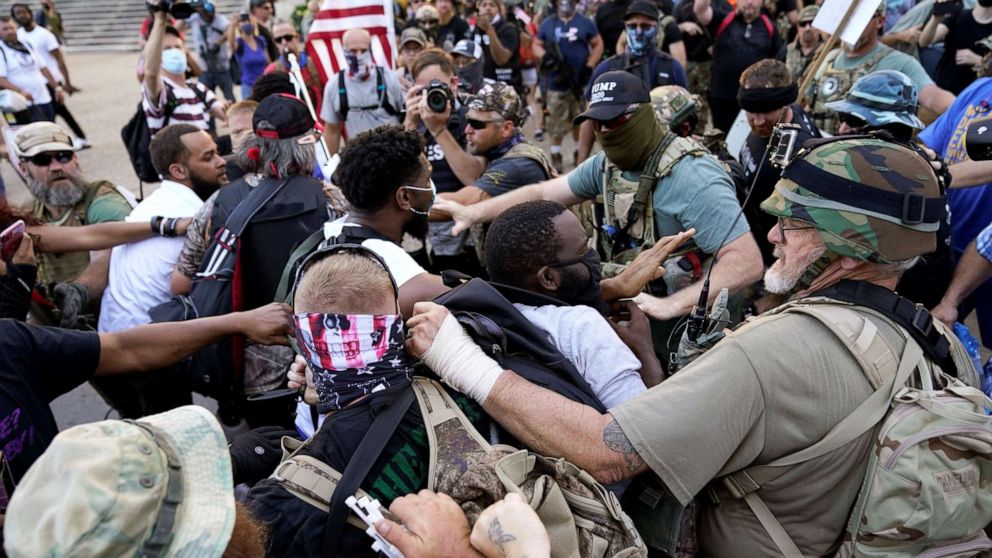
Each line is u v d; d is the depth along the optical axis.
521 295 1.79
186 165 3.34
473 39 8.04
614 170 2.69
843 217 1.47
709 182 2.47
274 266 2.67
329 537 1.32
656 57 5.72
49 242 2.94
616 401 1.69
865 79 3.11
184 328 2.06
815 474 1.42
